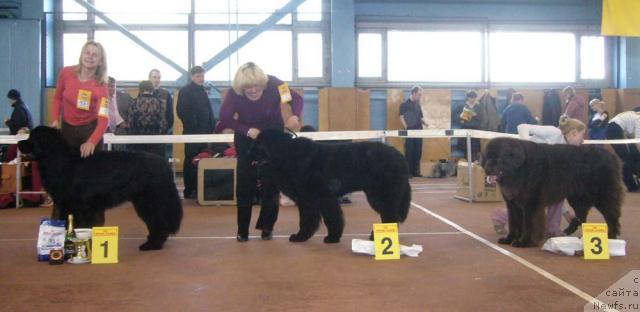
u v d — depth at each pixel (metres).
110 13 14.18
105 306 3.39
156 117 8.94
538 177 4.94
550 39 15.48
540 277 4.00
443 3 15.13
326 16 14.78
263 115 5.35
